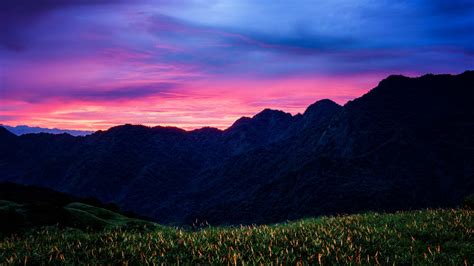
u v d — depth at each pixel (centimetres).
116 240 1134
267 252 980
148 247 1028
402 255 956
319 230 1259
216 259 908
